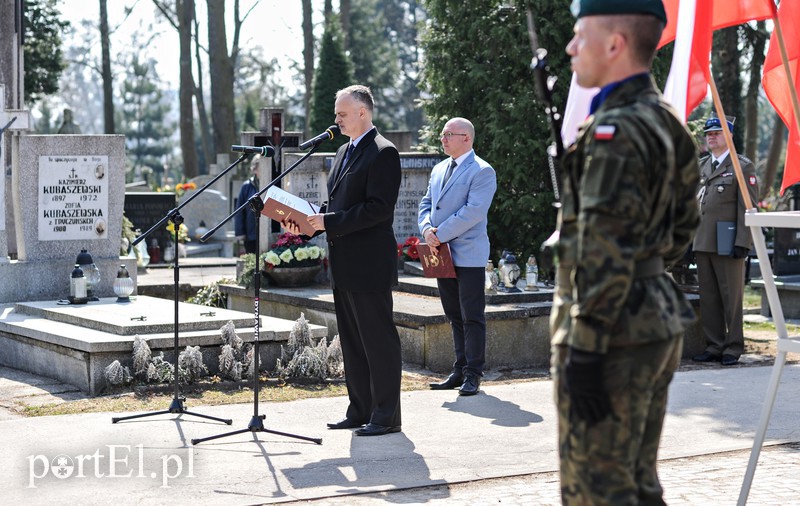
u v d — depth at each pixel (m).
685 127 3.04
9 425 6.43
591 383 2.76
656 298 2.90
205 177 27.56
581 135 2.90
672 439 6.14
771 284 4.30
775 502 4.83
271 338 8.27
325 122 23.55
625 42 2.92
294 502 4.87
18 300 10.20
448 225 7.52
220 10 28.59
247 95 56.56
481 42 13.65
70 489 5.05
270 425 6.47
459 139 7.78
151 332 8.08
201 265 17.08
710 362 9.33
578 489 2.94
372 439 6.11
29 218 10.30
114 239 10.72
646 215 2.77
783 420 6.63
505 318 9.09
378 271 6.04
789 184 5.38
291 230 6.02
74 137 10.44
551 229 13.37
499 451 5.84
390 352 6.16
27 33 31.38
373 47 44.31
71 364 7.90
